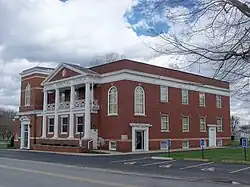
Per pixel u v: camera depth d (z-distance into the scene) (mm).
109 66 36906
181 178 15148
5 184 12594
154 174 16641
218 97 48281
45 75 46750
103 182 13203
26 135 46969
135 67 36125
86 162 23812
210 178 15234
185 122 42062
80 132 36500
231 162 22391
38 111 44938
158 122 38125
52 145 39594
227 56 6594
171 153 30906
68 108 38938
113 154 31516
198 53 6656
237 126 65438
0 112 106875
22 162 23922
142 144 36219
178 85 41281
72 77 38438
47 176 15188
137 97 36156
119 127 34625
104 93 36969
